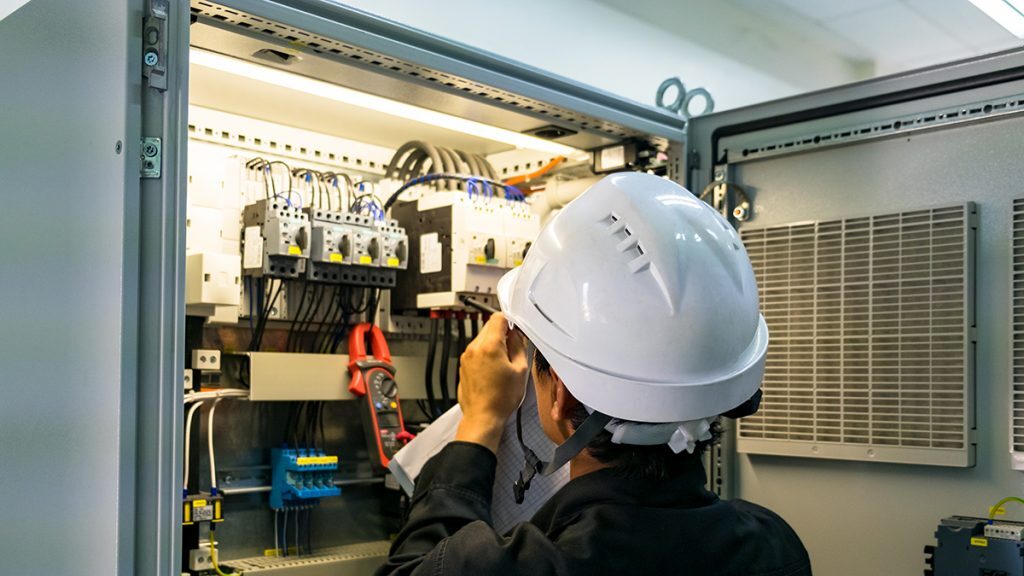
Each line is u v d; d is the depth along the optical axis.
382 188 2.37
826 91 1.92
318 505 2.19
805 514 1.92
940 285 1.74
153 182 1.22
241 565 1.96
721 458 2.05
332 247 2.02
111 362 1.19
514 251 2.23
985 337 1.70
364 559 2.09
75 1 1.34
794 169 1.99
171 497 1.20
